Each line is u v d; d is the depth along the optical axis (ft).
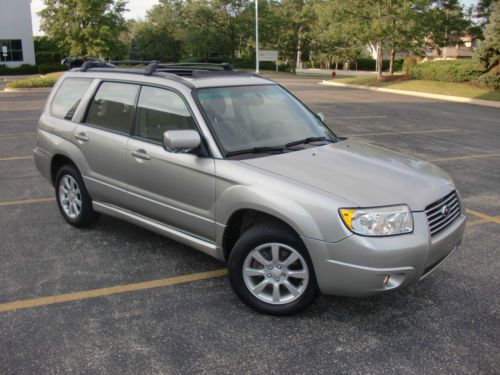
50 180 19.29
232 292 13.96
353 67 247.09
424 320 12.56
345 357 10.99
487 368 10.66
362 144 15.96
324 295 13.80
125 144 15.61
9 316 12.57
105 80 17.22
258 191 12.17
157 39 191.31
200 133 13.76
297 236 11.89
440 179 13.39
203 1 178.91
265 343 11.50
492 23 87.25
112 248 16.96
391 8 105.19
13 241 17.53
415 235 11.39
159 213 14.98
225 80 15.65
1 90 94.58
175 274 15.05
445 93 85.66
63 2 148.15
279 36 187.62
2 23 158.20
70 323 12.28
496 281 14.74
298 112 16.17
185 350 11.20
